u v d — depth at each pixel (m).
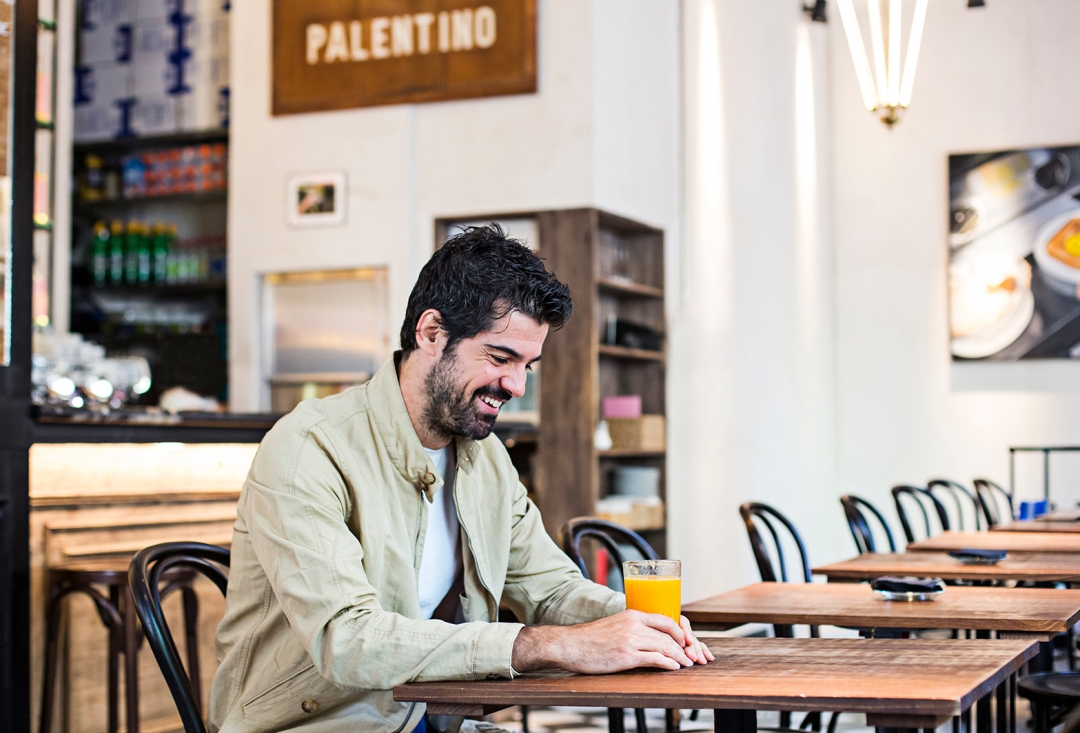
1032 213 6.58
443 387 1.67
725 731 1.49
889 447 6.76
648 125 5.70
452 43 5.45
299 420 1.66
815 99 6.62
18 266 3.02
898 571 2.71
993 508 6.41
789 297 6.15
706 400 5.81
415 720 1.67
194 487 3.71
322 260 5.63
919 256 6.75
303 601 1.51
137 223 6.52
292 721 1.63
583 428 5.22
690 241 5.89
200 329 6.46
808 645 1.58
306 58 5.68
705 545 5.76
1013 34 6.68
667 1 5.95
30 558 3.11
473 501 1.82
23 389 3.02
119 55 6.59
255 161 5.78
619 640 1.43
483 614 1.82
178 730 3.63
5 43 3.04
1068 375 6.50
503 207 5.36
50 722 3.13
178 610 3.64
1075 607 2.03
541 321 1.65
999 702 2.46
